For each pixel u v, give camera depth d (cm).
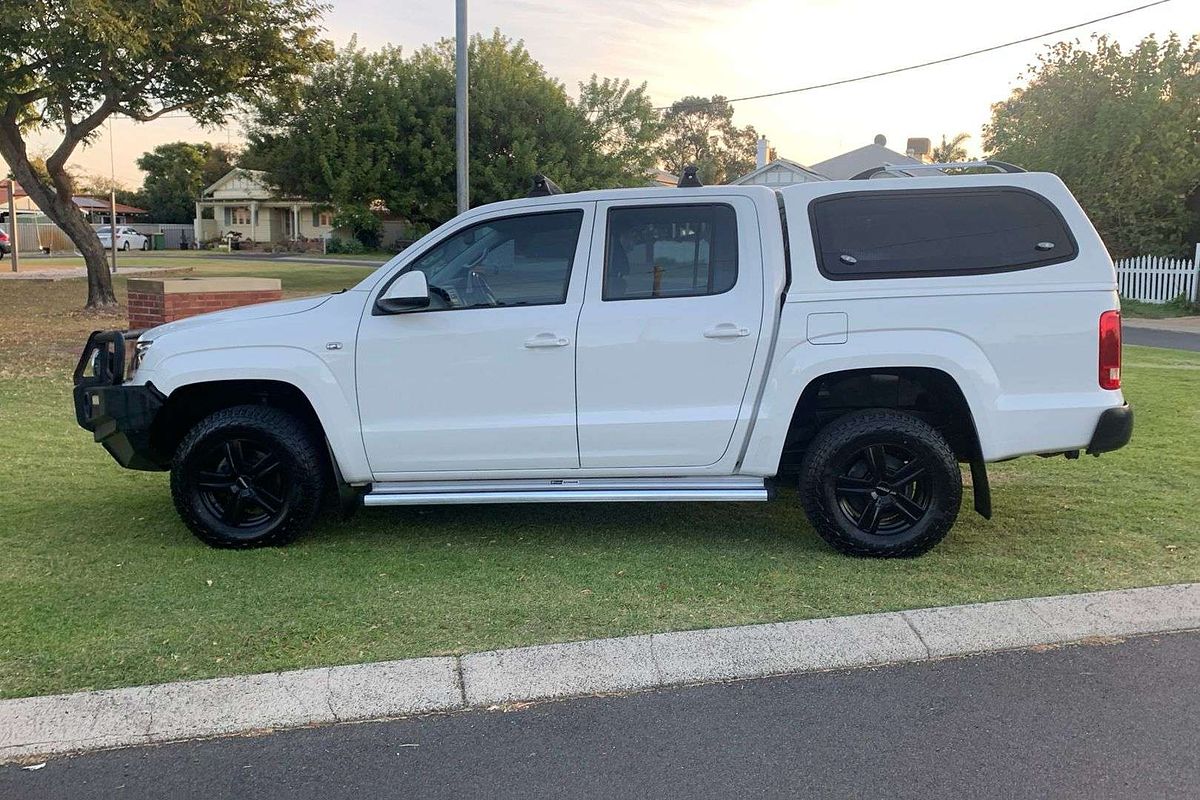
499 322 504
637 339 498
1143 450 740
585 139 2114
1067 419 485
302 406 555
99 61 1515
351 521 588
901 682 377
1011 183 496
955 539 539
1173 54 2194
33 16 1336
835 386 518
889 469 505
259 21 1658
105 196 6906
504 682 376
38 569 496
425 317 507
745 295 496
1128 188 2222
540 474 518
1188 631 416
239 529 530
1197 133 2248
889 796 302
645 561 511
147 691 367
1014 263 488
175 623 429
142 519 586
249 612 441
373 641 411
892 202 498
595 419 505
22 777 320
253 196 5881
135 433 522
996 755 324
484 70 2022
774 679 380
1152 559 498
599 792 307
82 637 414
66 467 710
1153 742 331
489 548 535
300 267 3578
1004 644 404
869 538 504
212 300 1104
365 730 347
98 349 534
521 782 314
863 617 427
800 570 494
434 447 514
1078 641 409
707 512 604
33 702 360
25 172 1766
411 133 2030
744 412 499
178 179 7188
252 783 316
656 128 2188
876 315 486
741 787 308
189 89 1703
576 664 389
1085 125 2306
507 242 514
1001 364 485
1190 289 2123
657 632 418
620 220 508
